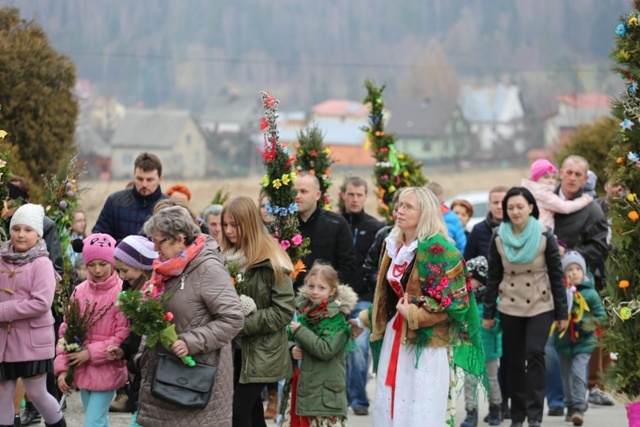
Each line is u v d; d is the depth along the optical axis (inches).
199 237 297.0
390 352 353.4
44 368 361.4
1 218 383.9
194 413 289.6
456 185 3334.2
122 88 4443.9
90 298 351.9
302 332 361.1
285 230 389.7
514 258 434.0
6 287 356.5
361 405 496.4
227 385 297.0
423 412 342.6
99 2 4434.1
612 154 360.8
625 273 354.9
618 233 355.3
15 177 461.7
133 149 3784.5
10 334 355.9
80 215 542.3
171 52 4704.7
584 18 4586.6
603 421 481.1
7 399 360.5
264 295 346.9
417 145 4153.5
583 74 4264.3
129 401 465.1
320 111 4087.1
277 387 479.5
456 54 4766.2
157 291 292.7
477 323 352.5
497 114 4288.9
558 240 502.3
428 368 345.4
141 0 4665.4
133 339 341.7
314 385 365.4
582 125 938.7
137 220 443.2
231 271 340.5
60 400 458.0
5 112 653.3
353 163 3816.4
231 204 352.2
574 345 477.1
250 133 4146.2
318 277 365.4
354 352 494.3
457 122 4222.4
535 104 4340.6
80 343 344.8
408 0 5073.8
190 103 4562.0
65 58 698.8
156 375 286.8
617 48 358.6
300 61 4955.7
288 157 391.2
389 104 4288.9
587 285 491.2
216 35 4916.3
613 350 357.4
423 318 341.7
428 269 343.0
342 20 5049.2
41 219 361.7
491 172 3826.3
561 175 515.5
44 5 4119.1
